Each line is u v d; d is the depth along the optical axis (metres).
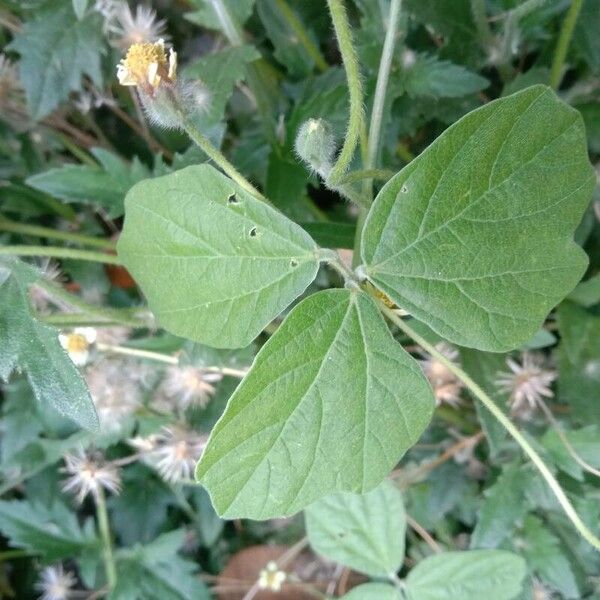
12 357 0.12
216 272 0.10
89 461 0.17
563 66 0.16
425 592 0.14
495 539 0.15
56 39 0.16
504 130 0.09
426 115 0.16
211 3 0.15
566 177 0.09
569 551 0.16
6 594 0.20
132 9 0.18
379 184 0.16
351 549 0.15
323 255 0.09
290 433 0.09
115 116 0.19
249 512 0.09
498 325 0.10
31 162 0.18
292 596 0.19
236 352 0.15
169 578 0.18
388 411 0.10
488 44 0.16
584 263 0.10
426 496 0.18
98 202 0.15
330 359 0.09
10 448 0.18
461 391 0.17
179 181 0.10
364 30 0.16
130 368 0.17
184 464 0.16
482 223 0.09
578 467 0.15
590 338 0.16
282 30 0.17
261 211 0.09
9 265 0.12
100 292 0.18
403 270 0.09
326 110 0.15
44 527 0.18
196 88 0.14
